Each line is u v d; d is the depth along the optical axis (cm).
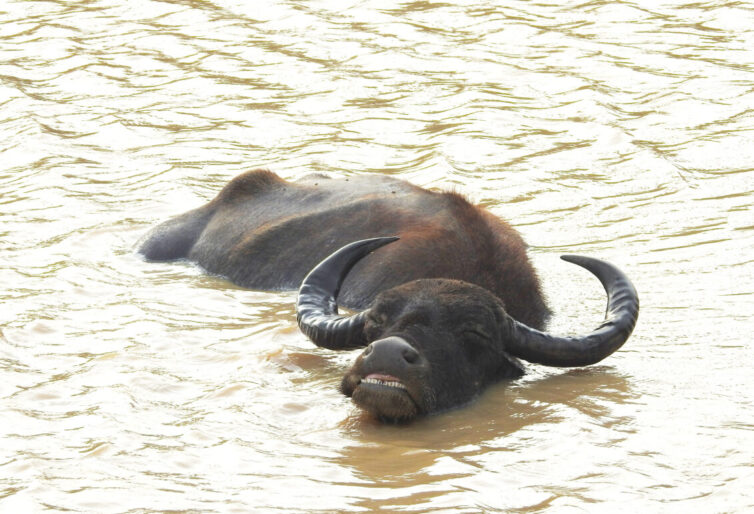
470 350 2947
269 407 2861
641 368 3092
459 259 3519
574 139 5816
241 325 3550
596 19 8131
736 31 7756
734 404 2783
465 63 7188
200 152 5812
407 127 6131
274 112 6444
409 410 2739
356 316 3047
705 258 4012
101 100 6706
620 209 4744
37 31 8181
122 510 2316
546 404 2880
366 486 2397
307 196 4294
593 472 2439
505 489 2367
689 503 2280
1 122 6294
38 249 4369
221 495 2370
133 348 3303
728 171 5191
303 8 8506
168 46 7738
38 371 3152
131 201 5034
